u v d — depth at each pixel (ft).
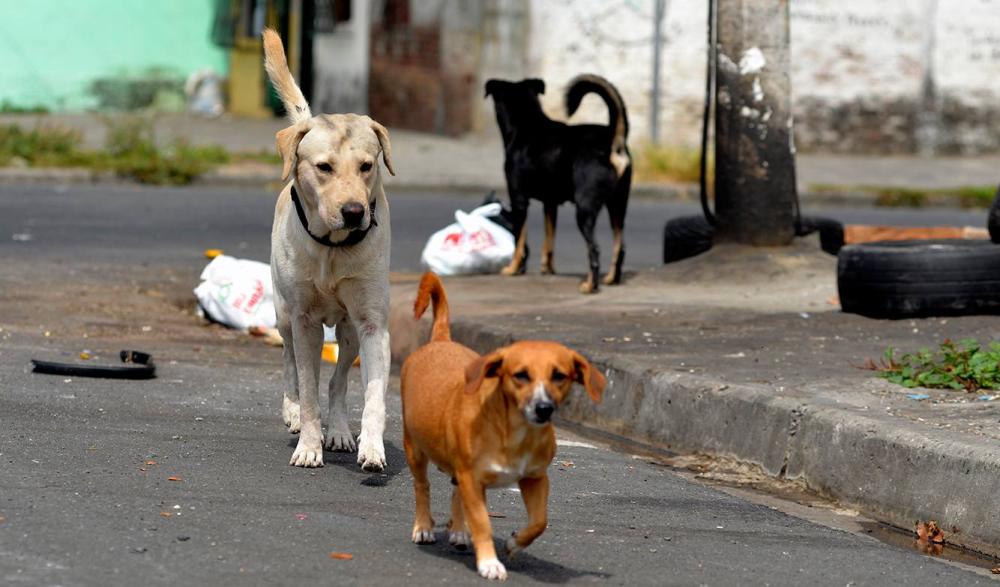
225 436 34.24
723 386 36.55
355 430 36.47
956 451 29.81
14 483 28.09
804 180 102.99
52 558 23.62
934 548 29.09
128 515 26.45
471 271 60.34
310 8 131.75
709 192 100.22
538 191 58.08
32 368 40.45
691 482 33.40
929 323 46.01
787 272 55.52
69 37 132.98
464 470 23.90
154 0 133.90
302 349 32.12
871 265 46.83
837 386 36.47
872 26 116.26
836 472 32.55
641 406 38.73
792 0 115.65
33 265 60.64
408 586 23.54
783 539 28.37
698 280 56.08
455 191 98.37
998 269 46.37
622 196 56.18
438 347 26.30
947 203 99.04
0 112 129.08
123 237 70.54
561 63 112.57
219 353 46.57
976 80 117.50
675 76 112.57
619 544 27.17
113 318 51.16
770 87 56.95
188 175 98.48
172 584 22.79
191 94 135.54
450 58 117.08
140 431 33.99
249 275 52.01
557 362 22.91
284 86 34.76
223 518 26.78
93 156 101.30
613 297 53.11
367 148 31.01
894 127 117.60
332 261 31.19
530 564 25.40
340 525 26.99
